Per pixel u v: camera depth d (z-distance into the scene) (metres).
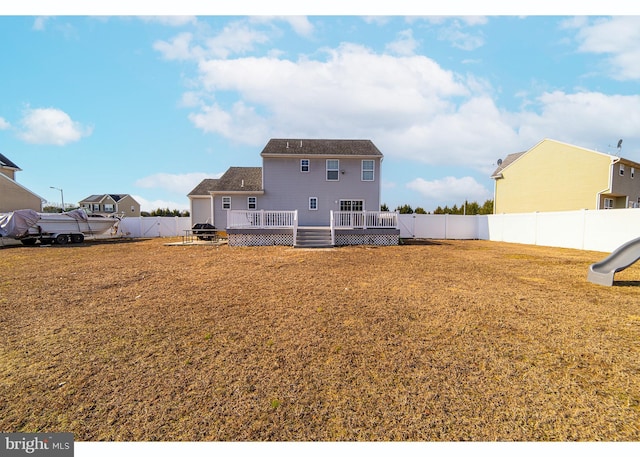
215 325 4.07
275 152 19.02
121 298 5.38
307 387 2.64
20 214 15.83
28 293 5.73
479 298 5.25
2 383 2.72
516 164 24.77
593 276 6.54
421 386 2.63
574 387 2.60
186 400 2.47
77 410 2.36
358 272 7.64
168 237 23.69
